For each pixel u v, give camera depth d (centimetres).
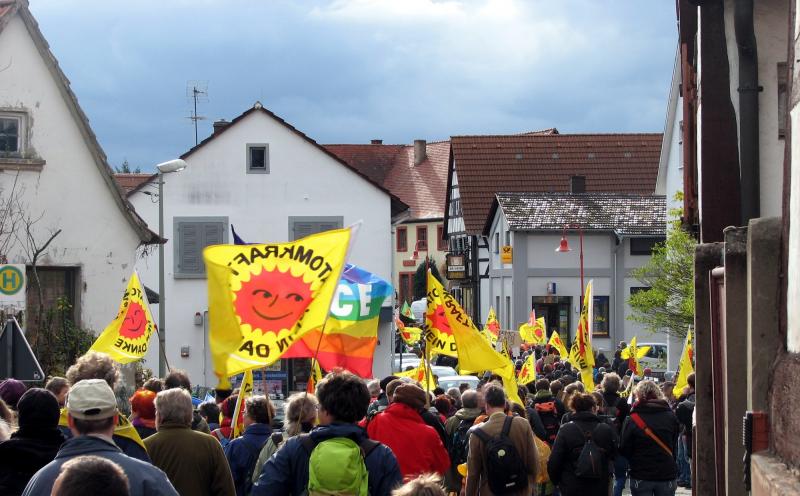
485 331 3469
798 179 677
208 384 4159
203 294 4178
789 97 718
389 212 4241
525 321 6200
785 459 654
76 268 2566
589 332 2122
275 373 3844
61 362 2483
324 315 944
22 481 757
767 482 619
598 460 1334
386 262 4228
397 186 8819
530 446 1158
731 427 917
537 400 1681
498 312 6662
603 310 6191
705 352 1103
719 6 1398
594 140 7338
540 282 6206
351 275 1434
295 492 785
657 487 1469
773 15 1360
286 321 937
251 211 4216
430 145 8906
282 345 935
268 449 1009
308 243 946
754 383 754
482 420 1366
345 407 790
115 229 2603
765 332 756
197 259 4184
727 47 1398
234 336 936
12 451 759
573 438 1344
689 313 3039
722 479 1045
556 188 7138
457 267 7225
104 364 902
